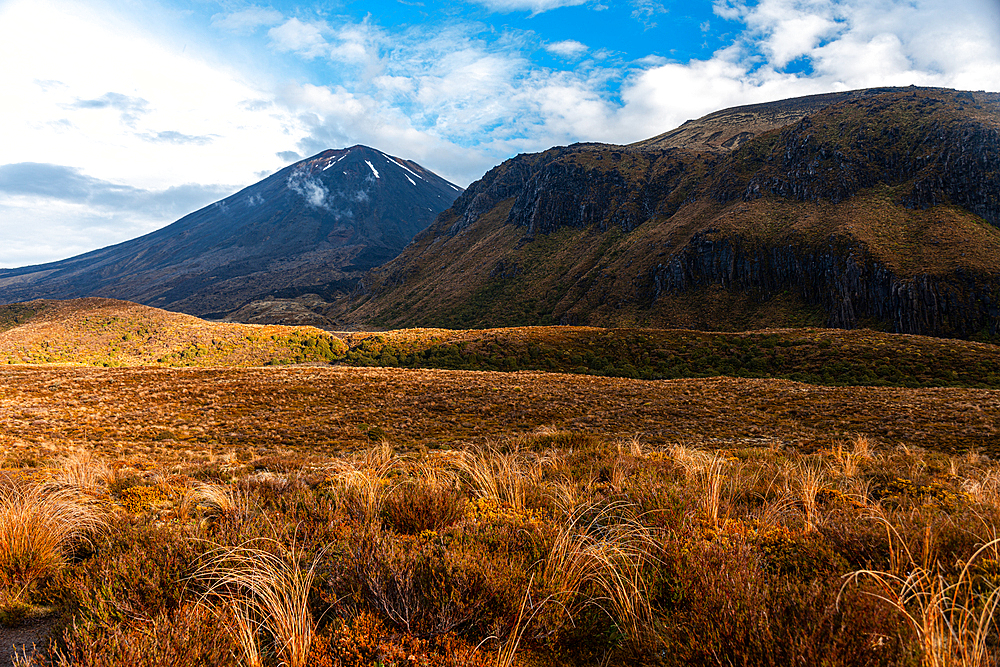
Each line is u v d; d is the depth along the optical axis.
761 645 2.84
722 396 32.44
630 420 26.09
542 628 3.34
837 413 26.06
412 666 2.91
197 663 2.90
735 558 3.78
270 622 3.36
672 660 3.10
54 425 23.19
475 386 38.22
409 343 79.12
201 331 88.12
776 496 7.26
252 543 4.72
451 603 3.39
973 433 20.19
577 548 4.16
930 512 5.99
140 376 40.34
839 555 4.42
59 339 82.62
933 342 59.38
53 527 5.33
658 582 3.96
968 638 3.10
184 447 20.06
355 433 23.69
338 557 4.22
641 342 71.06
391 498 6.29
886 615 3.08
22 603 3.95
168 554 4.34
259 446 20.84
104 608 3.48
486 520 5.38
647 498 6.13
